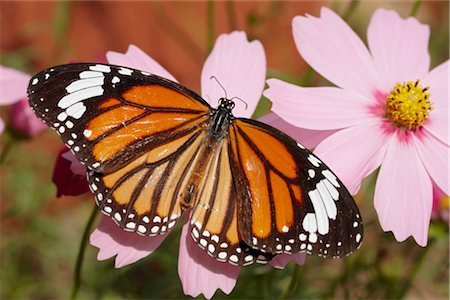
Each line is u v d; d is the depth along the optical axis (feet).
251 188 1.27
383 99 1.43
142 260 1.66
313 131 1.40
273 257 1.28
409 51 1.47
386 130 1.42
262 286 1.65
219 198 1.28
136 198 1.27
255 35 1.75
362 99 1.42
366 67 1.44
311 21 1.44
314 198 1.25
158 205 1.28
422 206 1.37
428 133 1.43
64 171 1.39
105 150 1.27
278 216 1.25
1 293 1.85
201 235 1.27
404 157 1.40
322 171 1.25
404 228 1.35
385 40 1.47
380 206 1.36
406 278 1.74
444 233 1.57
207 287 1.31
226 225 1.27
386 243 1.72
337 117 1.39
